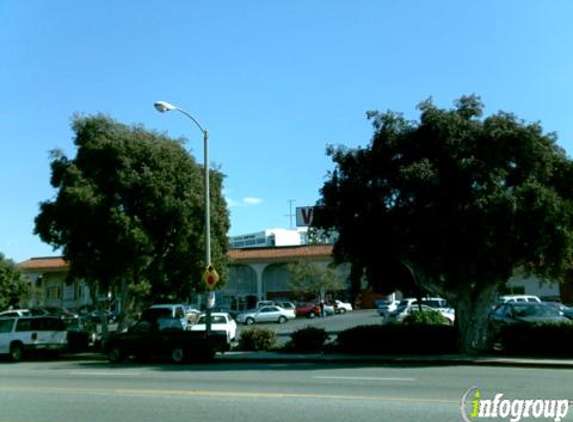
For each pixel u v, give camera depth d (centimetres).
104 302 2714
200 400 1149
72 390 1356
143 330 2202
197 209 2669
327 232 2169
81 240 2541
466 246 1856
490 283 1967
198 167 2803
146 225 2570
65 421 975
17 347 2522
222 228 2905
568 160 1969
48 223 2602
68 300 6269
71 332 2788
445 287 2006
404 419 912
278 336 3303
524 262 1967
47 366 2169
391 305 4612
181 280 2753
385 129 2003
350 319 4756
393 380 1391
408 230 1923
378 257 2077
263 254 6091
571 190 1956
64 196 2511
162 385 1404
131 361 2238
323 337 2236
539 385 1280
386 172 1980
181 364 2039
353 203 2008
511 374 1508
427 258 1969
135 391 1303
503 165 1886
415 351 2041
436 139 1902
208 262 2269
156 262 2652
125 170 2539
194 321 3225
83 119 2686
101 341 2758
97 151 2559
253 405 1075
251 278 6372
